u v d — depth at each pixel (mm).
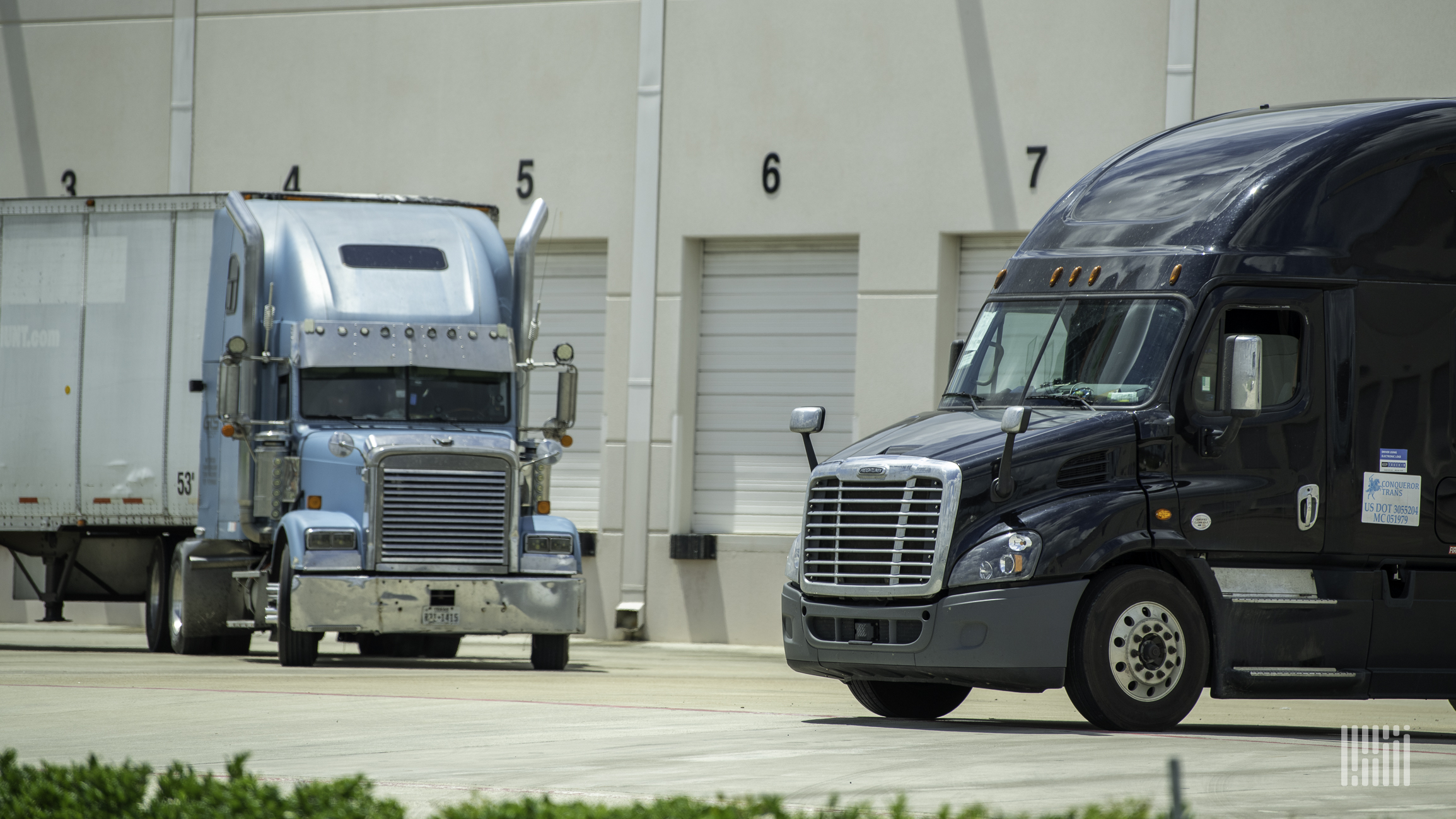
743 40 54156
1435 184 27125
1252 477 25672
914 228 51750
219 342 43344
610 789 17859
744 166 53969
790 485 53938
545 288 57562
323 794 14023
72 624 63500
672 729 24406
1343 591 26125
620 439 55250
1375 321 26453
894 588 25203
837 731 24047
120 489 47094
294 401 40469
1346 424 26156
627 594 54750
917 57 51906
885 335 51938
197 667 38031
